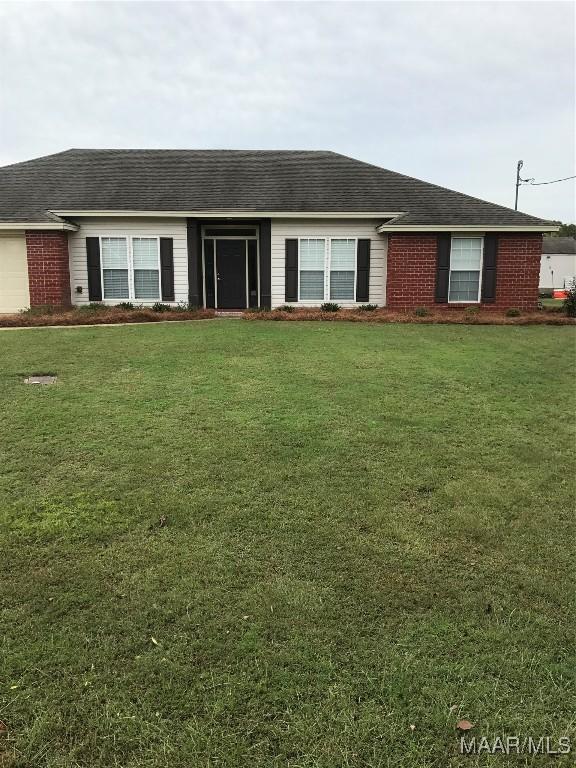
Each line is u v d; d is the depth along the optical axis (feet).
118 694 8.22
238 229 59.00
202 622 9.71
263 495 14.40
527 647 9.26
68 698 8.14
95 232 55.06
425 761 7.30
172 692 8.28
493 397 24.00
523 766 7.27
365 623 9.77
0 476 15.40
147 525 12.85
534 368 29.78
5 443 17.80
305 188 58.29
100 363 29.25
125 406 21.75
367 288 56.70
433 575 11.19
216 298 59.93
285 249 56.13
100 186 57.67
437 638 9.43
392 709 8.05
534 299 55.67
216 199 55.98
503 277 55.26
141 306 56.13
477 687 8.45
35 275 52.80
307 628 9.62
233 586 10.71
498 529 12.96
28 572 11.10
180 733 7.63
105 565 11.33
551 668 8.82
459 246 54.85
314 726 7.74
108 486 14.85
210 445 17.80
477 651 9.16
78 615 9.88
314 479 15.42
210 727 7.72
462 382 26.48
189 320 48.98
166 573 11.09
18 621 9.71
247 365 29.19
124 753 7.35
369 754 7.38
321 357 31.50
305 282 56.70
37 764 7.18
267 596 10.42
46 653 8.97
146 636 9.39
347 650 9.14
